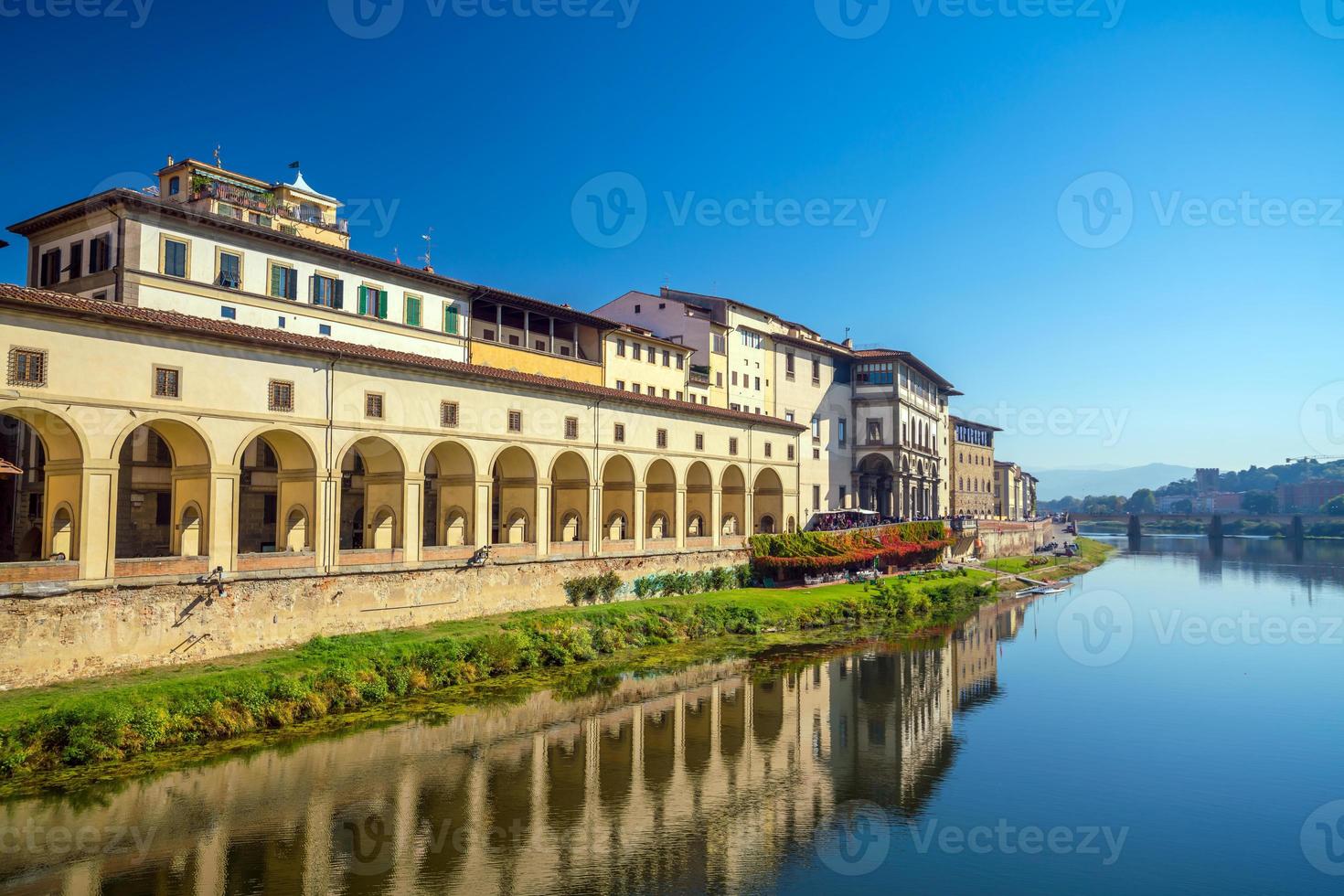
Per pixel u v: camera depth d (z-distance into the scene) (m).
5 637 30.47
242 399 38.25
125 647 33.62
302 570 39.78
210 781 28.52
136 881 22.28
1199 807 30.19
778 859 25.58
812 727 38.78
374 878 23.08
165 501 45.00
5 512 43.19
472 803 28.28
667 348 75.38
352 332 51.88
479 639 42.88
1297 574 111.00
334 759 31.06
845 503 96.62
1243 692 46.56
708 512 69.25
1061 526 179.88
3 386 30.94
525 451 51.94
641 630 52.47
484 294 59.72
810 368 92.94
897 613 70.12
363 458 46.81
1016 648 58.25
